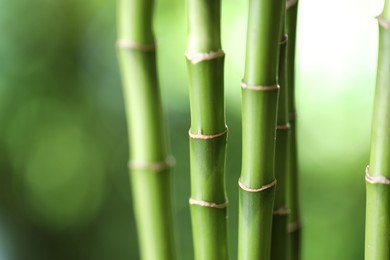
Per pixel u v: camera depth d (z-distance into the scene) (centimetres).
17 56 180
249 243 49
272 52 47
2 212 182
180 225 172
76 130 183
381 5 151
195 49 47
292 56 52
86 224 184
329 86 155
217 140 49
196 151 49
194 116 48
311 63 154
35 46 180
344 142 159
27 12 179
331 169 161
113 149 182
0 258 177
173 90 168
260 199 48
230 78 157
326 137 159
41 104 182
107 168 183
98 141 183
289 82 52
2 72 180
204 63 47
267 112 47
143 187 60
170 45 167
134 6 57
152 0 57
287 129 50
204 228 50
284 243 52
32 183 184
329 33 153
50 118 183
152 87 58
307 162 161
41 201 184
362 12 152
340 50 153
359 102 156
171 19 167
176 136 170
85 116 182
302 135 159
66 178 185
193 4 47
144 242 61
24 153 184
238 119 159
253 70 47
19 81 182
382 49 46
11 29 179
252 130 48
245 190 48
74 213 185
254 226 49
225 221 50
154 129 59
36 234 183
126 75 59
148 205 60
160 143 60
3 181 183
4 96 181
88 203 184
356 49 153
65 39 181
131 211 183
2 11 179
